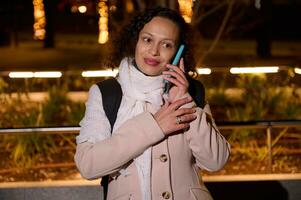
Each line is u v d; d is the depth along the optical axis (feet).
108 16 21.38
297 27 71.46
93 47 60.18
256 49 55.47
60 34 72.18
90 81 28.14
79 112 21.77
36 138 19.56
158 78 8.68
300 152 20.30
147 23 8.75
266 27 53.21
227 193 15.20
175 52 8.80
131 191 8.42
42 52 57.16
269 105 24.18
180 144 8.56
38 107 23.54
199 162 8.76
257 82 26.00
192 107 8.61
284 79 26.63
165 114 8.31
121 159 8.18
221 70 25.38
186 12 19.01
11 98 24.32
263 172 18.34
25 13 79.10
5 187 14.88
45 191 14.88
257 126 15.30
